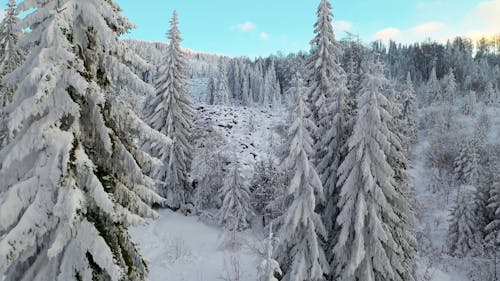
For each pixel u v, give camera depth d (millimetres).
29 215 7008
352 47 36469
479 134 67438
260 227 30484
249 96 118312
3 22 18656
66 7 7645
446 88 104125
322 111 21703
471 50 166500
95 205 8211
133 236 26250
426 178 61750
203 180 33750
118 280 7484
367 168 15930
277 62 144000
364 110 16391
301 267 16719
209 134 36938
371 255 16359
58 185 7160
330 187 18812
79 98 8172
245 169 39594
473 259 38562
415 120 73750
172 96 31953
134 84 8852
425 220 48906
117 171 9164
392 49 158500
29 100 7195
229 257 25672
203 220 31859
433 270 35406
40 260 7723
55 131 7477
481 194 43375
